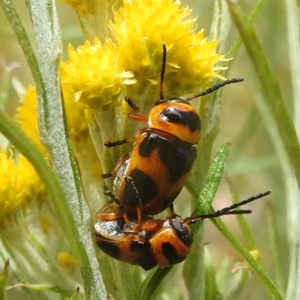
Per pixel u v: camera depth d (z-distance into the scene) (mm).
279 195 176
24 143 105
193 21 117
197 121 117
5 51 199
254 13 122
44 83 111
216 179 118
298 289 122
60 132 112
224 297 126
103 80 115
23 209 123
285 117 104
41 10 112
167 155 116
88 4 119
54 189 107
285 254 164
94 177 121
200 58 117
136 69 116
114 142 117
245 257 118
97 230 118
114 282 122
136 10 115
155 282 117
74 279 123
